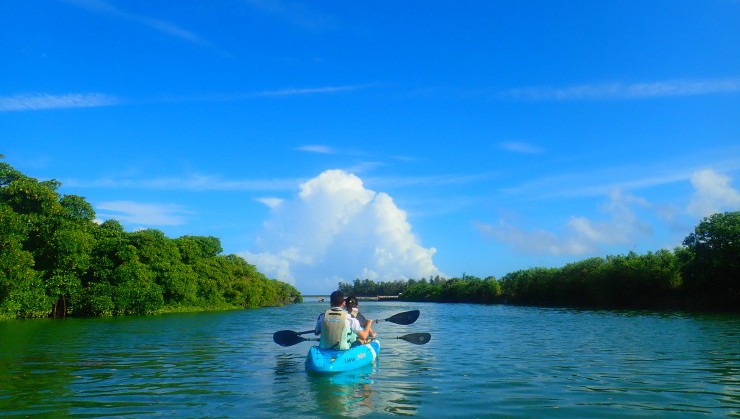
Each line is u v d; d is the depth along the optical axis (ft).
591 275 189.06
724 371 33.45
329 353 34.12
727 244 136.15
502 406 23.66
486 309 181.68
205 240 187.52
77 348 47.55
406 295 476.95
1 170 104.63
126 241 119.65
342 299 36.24
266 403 24.16
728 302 137.90
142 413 22.26
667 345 49.60
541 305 224.33
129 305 114.93
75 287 103.40
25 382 29.58
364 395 25.98
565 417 21.67
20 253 86.02
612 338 57.77
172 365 36.37
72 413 22.26
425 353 43.52
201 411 22.62
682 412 22.50
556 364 37.04
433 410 22.85
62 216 104.32
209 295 170.19
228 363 37.32
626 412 22.54
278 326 80.43
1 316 91.40
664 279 155.43
